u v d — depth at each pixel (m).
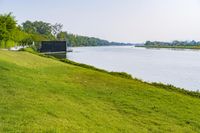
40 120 12.54
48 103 15.80
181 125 16.91
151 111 18.95
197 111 20.62
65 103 16.89
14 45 97.62
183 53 164.88
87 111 16.34
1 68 23.59
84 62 86.94
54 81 23.98
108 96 21.58
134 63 86.69
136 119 16.88
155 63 87.75
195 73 62.06
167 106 20.83
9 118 11.97
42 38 175.38
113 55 133.25
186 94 28.53
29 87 18.97
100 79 29.50
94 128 13.54
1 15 80.06
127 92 23.95
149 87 27.89
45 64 38.12
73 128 12.68
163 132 15.22
